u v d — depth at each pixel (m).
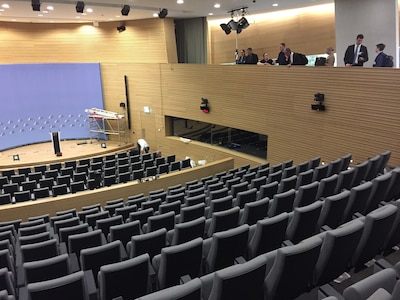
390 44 8.82
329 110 9.47
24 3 11.66
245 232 3.66
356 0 9.12
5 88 15.99
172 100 15.26
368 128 8.62
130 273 3.21
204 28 15.43
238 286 2.60
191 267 3.57
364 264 3.47
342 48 9.75
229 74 12.42
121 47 16.91
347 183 5.93
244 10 13.04
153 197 7.71
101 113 16.77
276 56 14.09
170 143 15.88
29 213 8.21
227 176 8.90
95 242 4.69
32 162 14.77
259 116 11.66
